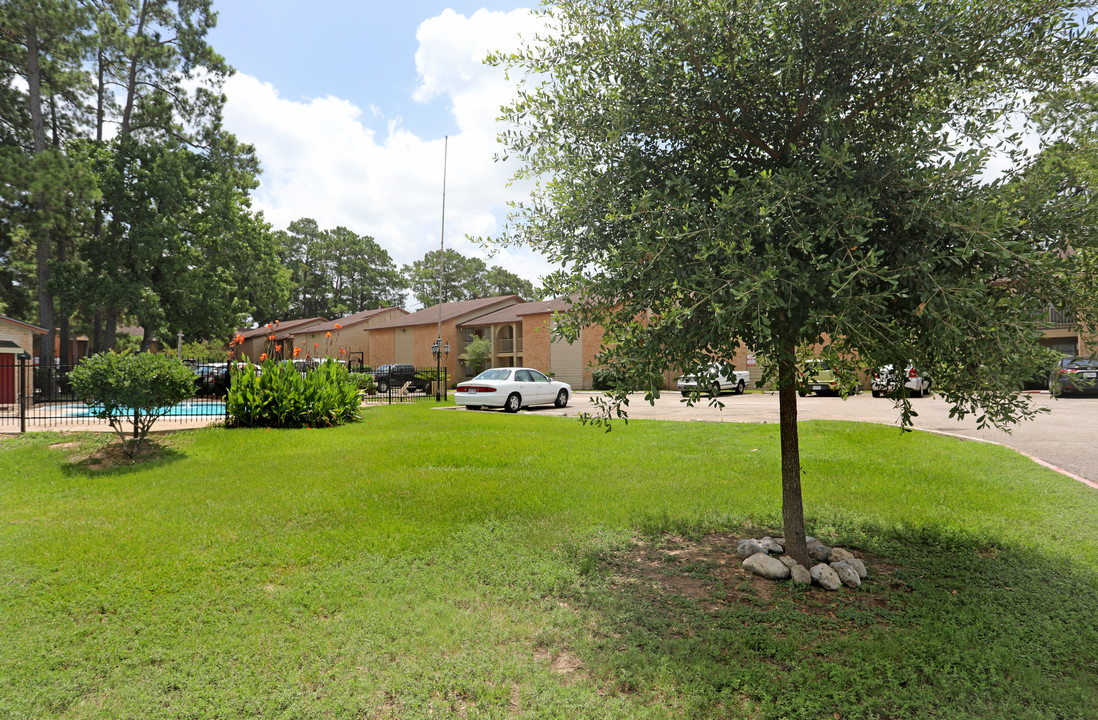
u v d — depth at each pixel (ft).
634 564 14.48
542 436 37.73
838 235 9.81
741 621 11.28
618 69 12.93
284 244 237.04
